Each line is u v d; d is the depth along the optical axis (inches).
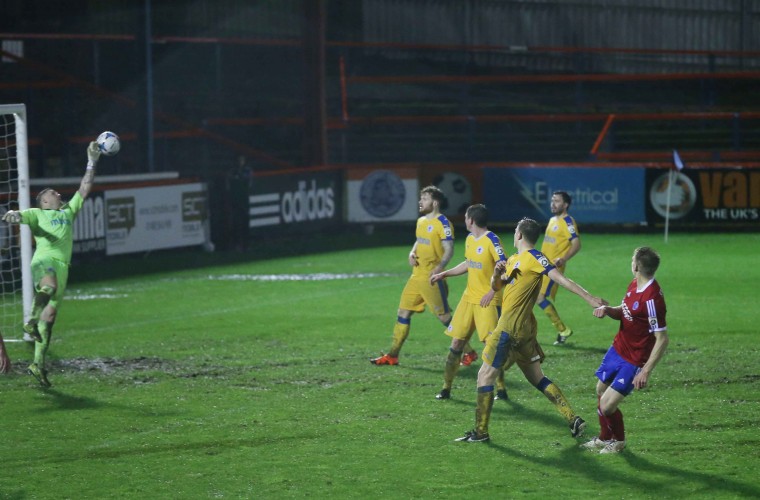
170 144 2289.6
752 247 1622.8
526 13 2842.0
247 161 2313.0
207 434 653.3
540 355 638.5
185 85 2511.1
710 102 2512.3
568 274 1381.6
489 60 2851.9
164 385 793.6
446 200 1948.8
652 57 2903.5
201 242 1688.0
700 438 631.8
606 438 610.9
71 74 2332.7
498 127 2433.6
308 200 1856.5
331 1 2679.6
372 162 2336.4
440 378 812.6
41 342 789.2
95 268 1486.2
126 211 1567.4
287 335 995.3
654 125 2388.0
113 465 589.3
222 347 939.3
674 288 1245.7
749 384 772.0
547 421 681.0
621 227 1925.4
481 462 589.0
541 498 526.3
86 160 2123.5
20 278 1363.2
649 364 579.8
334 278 1379.2
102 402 740.7
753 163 2110.0
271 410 713.6
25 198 963.3
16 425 679.7
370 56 2751.0
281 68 2679.6
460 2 2805.1
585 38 2871.6
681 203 1836.9
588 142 2316.7
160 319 1087.0
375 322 1061.8
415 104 2513.5
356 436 645.3
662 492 534.3
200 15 2546.8
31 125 2043.6
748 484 545.3
